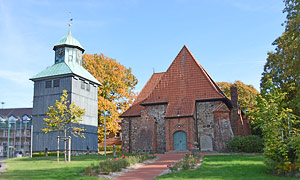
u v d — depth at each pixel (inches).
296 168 561.3
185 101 1286.9
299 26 938.7
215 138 1223.5
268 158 618.5
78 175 628.4
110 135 2249.0
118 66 1913.1
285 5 987.9
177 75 1376.7
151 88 1594.5
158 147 1293.1
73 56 1610.5
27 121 2030.0
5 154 2009.1
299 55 938.1
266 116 633.0
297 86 1029.8
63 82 1481.3
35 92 1534.2
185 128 1213.7
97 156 1199.6
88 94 1584.6
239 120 1491.1
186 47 1430.9
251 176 551.2
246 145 1045.2
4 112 2469.2
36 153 1381.6
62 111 961.5
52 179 584.1
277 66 1300.4
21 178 603.5
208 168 657.0
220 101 1263.5
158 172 665.0
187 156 838.5
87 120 1541.6
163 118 1320.1
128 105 1903.3
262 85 1417.3
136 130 1445.6
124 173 676.1
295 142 581.9
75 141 1424.7
